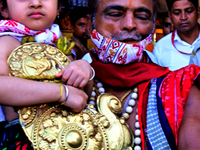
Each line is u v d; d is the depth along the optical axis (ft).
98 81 3.82
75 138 2.74
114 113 3.33
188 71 3.44
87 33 6.21
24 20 3.21
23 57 3.01
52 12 3.32
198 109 3.24
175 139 3.06
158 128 3.13
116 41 3.57
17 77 2.75
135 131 3.27
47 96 2.73
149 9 3.58
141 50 3.66
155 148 3.05
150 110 3.29
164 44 6.91
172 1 6.48
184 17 6.37
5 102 2.65
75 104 2.86
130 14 3.50
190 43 6.58
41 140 2.67
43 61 3.08
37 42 3.34
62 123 2.82
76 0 5.88
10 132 3.01
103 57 3.79
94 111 3.14
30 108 2.78
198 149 2.86
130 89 3.61
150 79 3.56
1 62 2.87
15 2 3.17
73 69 2.99
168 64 6.65
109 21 3.59
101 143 2.92
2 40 3.09
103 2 3.63
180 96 3.24
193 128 3.04
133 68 3.66
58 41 3.48
